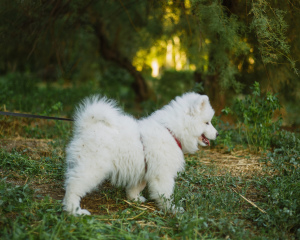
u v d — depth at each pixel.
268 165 5.52
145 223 3.54
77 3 7.31
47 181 4.61
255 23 5.16
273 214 3.56
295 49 6.21
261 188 4.62
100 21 9.77
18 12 6.71
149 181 3.94
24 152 5.64
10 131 6.91
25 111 8.43
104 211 3.81
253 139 6.70
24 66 11.81
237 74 7.12
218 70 7.13
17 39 7.54
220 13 5.65
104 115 3.70
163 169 3.86
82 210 3.58
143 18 8.99
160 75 12.55
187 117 4.00
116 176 3.89
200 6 5.66
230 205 3.92
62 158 5.46
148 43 9.20
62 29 8.20
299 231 3.26
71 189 3.56
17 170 4.90
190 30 6.63
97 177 3.63
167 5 6.25
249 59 6.84
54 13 7.21
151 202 4.12
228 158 5.99
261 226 3.53
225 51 6.96
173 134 3.98
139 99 12.50
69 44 9.66
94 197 4.23
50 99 9.60
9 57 10.22
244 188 4.49
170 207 3.77
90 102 4.30
